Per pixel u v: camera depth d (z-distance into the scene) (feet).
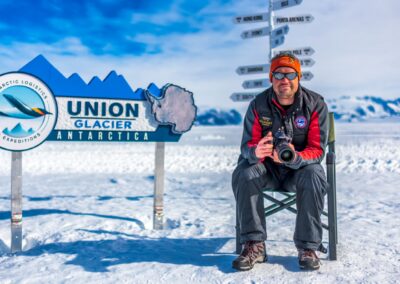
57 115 9.46
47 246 9.22
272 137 6.86
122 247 9.04
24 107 9.09
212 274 6.83
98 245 9.21
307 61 17.90
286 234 9.89
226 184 22.86
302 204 6.79
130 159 42.09
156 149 11.27
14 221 9.16
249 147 7.08
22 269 7.43
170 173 29.12
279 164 7.32
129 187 22.15
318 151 6.98
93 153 51.93
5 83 8.86
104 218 12.81
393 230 10.26
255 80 18.83
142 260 7.86
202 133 198.18
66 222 12.14
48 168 33.86
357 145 65.72
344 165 30.86
